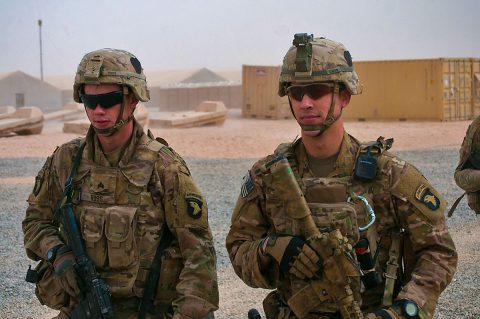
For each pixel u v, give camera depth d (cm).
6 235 966
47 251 326
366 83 3272
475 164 489
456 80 3203
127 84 322
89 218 323
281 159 279
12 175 1595
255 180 295
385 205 284
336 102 284
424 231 281
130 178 324
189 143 2338
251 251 287
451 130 2753
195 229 321
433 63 3144
